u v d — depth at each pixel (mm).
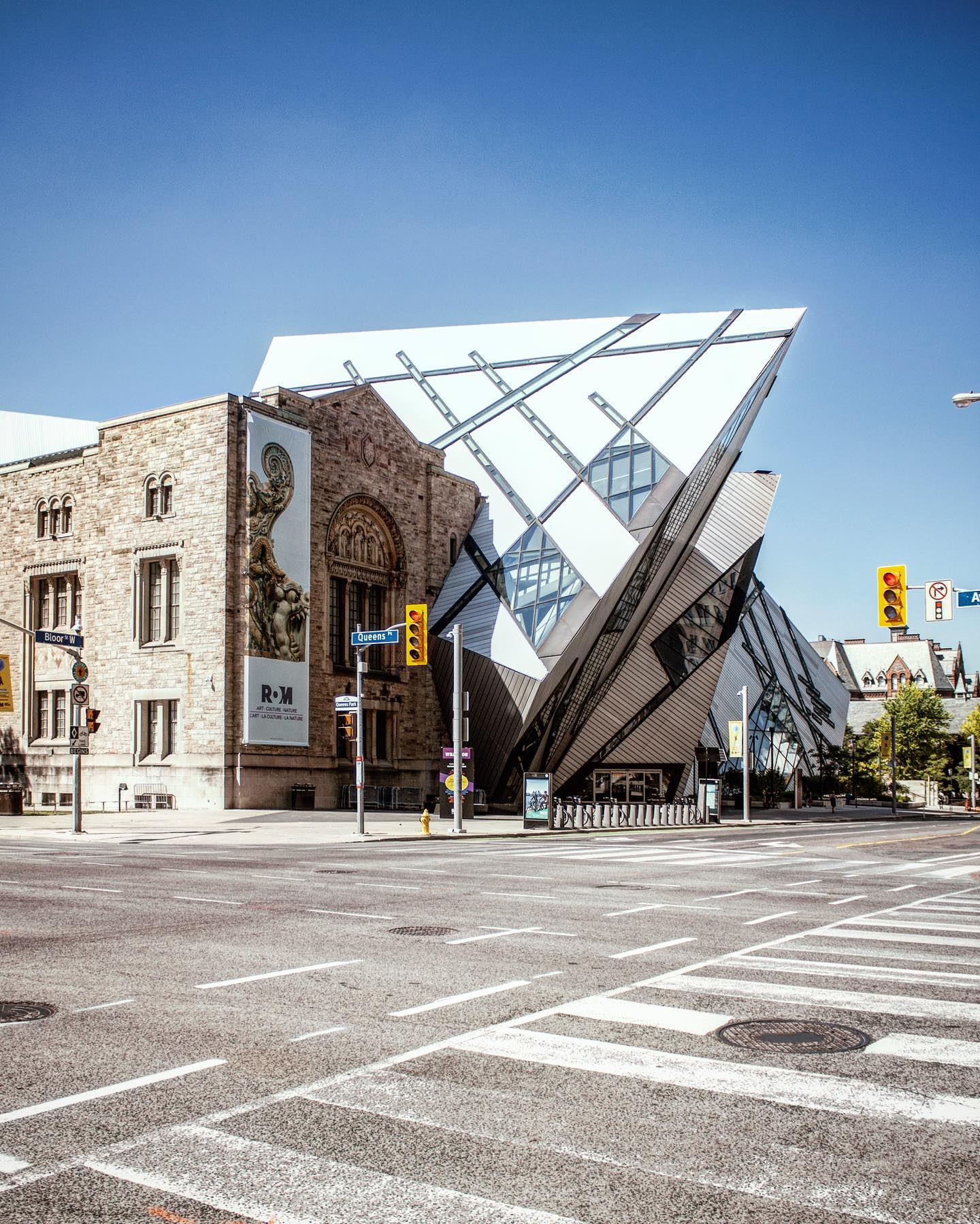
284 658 51250
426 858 26703
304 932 13281
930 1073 7363
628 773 65062
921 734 117000
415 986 10062
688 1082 7125
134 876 20500
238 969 10812
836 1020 8805
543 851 30391
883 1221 5070
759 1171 5641
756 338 64938
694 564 63906
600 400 65938
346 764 54844
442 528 62375
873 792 112125
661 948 12398
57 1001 9359
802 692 94625
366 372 77312
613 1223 5023
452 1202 5238
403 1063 7543
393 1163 5703
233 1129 6188
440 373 74562
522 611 55938
